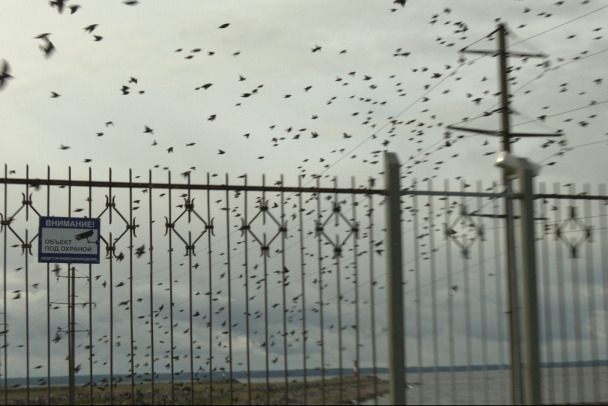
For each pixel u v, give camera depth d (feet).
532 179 40.50
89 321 33.68
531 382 39.19
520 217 40.37
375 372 35.88
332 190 36.29
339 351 35.50
